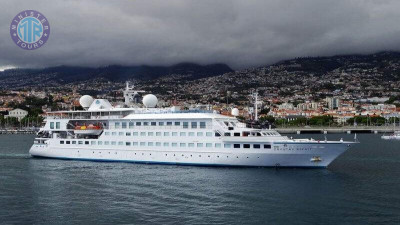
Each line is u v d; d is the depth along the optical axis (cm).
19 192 5256
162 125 7050
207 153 6688
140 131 7181
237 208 4422
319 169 6519
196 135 6762
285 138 6600
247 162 6550
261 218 4103
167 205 4547
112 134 7438
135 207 4500
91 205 4612
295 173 6197
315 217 4128
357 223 3944
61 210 4450
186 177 5931
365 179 5916
